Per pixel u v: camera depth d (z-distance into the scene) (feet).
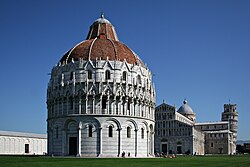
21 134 631.97
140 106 397.80
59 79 400.06
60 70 401.29
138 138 389.39
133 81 395.96
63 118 383.86
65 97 385.50
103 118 372.99
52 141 397.19
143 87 406.62
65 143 380.78
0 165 179.52
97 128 371.97
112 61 390.01
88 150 369.50
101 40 424.05
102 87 379.55
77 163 210.38
